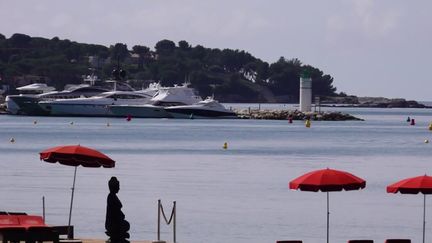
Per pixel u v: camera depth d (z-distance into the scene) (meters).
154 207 156.75
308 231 135.75
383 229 138.38
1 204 157.12
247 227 137.75
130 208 154.88
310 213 153.12
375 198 173.25
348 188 98.62
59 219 140.88
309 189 98.50
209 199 169.00
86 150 104.62
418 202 167.50
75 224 136.50
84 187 184.00
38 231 90.56
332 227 139.38
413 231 136.88
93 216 144.75
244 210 155.00
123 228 94.56
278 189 186.62
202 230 134.88
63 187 183.38
